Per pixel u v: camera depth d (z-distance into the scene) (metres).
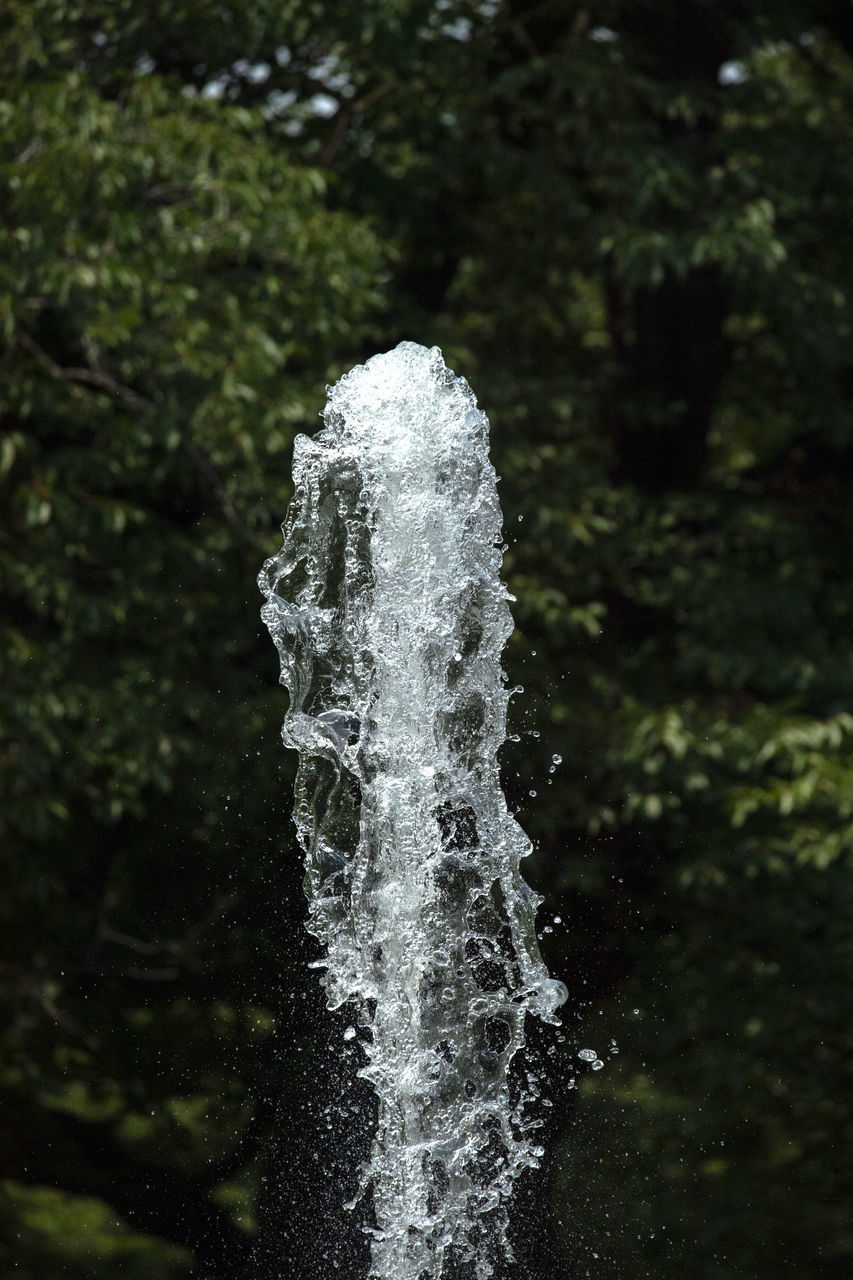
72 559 16.12
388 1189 7.89
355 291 15.20
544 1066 16.84
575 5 18.03
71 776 15.32
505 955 8.09
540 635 18.36
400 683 7.82
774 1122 18.17
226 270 16.09
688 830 17.70
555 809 16.67
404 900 7.85
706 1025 17.64
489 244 19.70
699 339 19.78
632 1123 17.50
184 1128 16.67
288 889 16.75
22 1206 17.05
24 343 14.76
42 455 15.62
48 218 13.14
